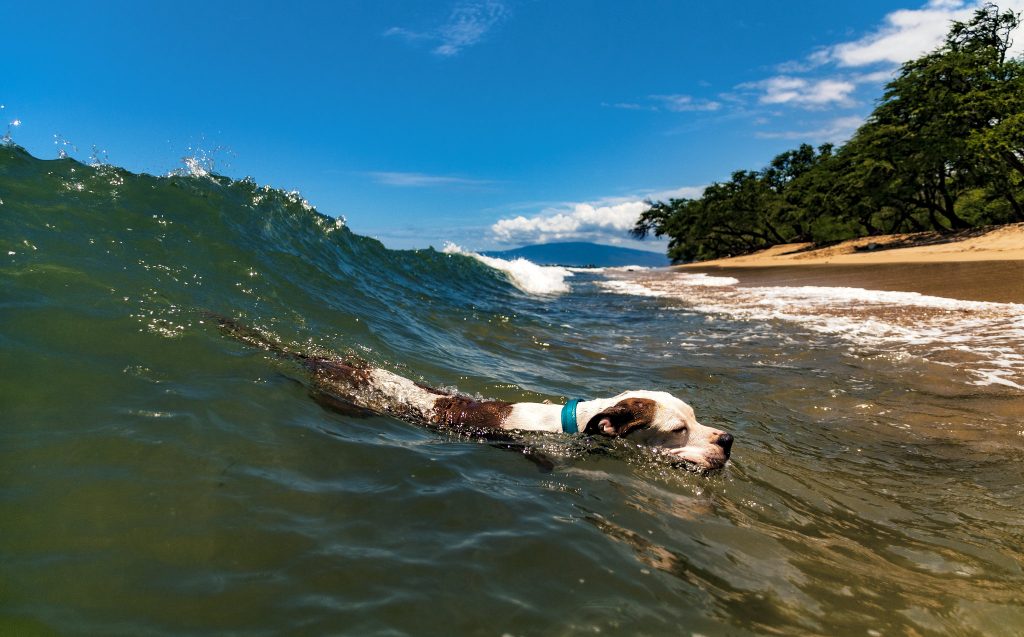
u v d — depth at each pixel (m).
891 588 0.58
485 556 0.56
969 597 0.57
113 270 1.16
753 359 1.65
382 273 2.36
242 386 0.88
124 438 0.65
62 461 0.59
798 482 0.86
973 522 0.75
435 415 1.01
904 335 1.89
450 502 0.66
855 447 1.00
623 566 0.57
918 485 0.86
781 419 1.15
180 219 1.59
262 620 0.43
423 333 1.69
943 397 1.25
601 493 0.76
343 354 1.23
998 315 2.12
